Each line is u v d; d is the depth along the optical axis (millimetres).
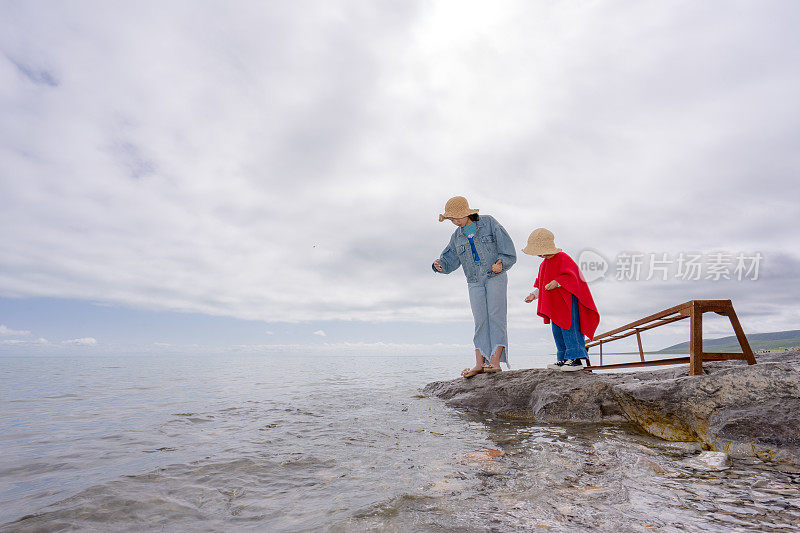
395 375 11633
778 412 2854
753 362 3693
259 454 2840
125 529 1662
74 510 1849
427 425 4016
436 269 6320
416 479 2277
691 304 3814
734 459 2727
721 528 1588
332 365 19500
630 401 3879
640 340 5191
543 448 3023
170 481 2266
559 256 5254
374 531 1585
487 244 5730
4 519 1758
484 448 3045
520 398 4883
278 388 7652
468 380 5730
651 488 2090
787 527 1593
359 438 3379
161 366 18125
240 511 1844
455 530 1582
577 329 5102
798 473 2389
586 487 2109
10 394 6723
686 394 3373
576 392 4477
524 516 1721
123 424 4008
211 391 7156
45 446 3115
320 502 1935
